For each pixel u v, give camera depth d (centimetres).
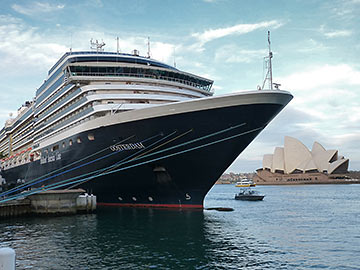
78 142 3183
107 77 3219
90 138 3012
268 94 2342
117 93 3150
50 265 1554
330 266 1566
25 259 1658
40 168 4197
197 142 2611
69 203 3344
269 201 6488
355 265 1584
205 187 2958
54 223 2811
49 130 4216
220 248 1870
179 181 2938
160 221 2716
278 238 2216
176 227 2469
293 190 12575
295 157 16738
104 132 2869
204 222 2669
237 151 2684
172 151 2708
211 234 2245
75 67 3238
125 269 1488
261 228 2638
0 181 5384
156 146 2711
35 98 5503
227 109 2400
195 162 2744
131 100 3080
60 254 1742
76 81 3228
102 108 2962
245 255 1734
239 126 2486
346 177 17062
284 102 2467
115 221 2789
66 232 2359
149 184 3075
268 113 2444
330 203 5772
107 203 3647
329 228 2719
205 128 2520
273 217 3478
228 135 2545
